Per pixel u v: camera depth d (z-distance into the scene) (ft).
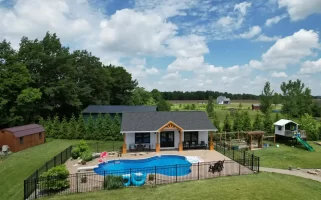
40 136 123.24
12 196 56.34
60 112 182.09
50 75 169.27
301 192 53.67
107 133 134.92
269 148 114.73
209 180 61.41
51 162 82.74
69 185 59.11
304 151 109.19
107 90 244.42
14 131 107.24
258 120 146.41
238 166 76.13
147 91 313.94
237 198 49.16
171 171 70.64
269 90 202.18
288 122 128.16
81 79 209.97
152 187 57.21
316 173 71.15
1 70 133.28
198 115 116.98
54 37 171.83
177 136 108.17
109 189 56.44
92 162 84.69
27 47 159.02
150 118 111.96
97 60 224.94
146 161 89.25
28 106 143.02
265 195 50.72
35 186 52.90
